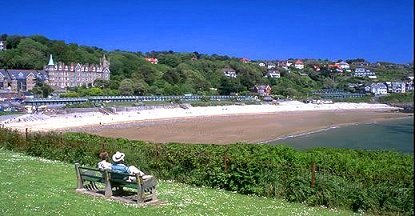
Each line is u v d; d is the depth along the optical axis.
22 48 177.62
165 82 170.62
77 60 185.00
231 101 161.50
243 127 86.75
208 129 82.75
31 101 121.31
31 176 15.81
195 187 15.87
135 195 13.26
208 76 197.88
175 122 102.12
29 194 12.71
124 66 185.88
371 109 163.75
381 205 12.93
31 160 20.09
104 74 174.88
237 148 21.02
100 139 23.23
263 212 11.98
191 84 178.00
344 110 158.12
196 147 19.83
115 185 13.22
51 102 125.56
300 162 17.03
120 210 11.45
